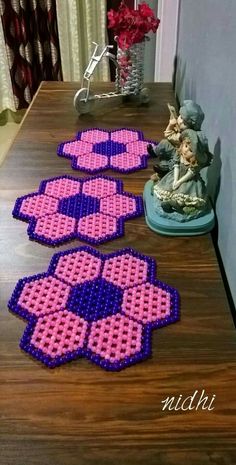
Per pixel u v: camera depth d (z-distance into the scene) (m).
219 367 0.54
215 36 0.81
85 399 0.50
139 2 1.56
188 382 0.52
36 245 0.72
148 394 0.50
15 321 0.59
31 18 2.04
